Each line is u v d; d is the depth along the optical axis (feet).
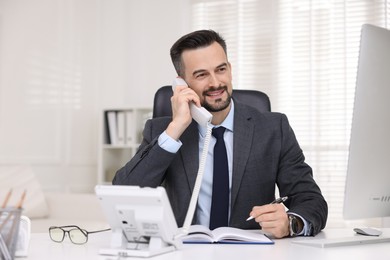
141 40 14.37
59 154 13.29
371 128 3.98
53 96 13.16
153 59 14.23
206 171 5.54
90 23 14.32
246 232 4.27
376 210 4.09
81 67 13.98
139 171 5.02
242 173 5.49
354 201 4.00
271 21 13.35
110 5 14.64
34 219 10.55
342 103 12.53
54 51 13.23
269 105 6.56
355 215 4.03
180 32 14.02
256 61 13.44
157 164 4.99
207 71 5.41
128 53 14.44
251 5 13.56
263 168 5.60
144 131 6.03
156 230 3.48
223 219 5.40
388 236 4.33
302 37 13.02
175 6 14.08
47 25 13.08
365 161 3.98
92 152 14.26
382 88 4.02
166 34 14.14
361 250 3.70
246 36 13.57
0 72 11.87
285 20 13.21
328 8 12.81
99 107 14.46
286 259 3.26
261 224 4.41
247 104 6.48
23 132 12.35
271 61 13.30
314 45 12.89
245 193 5.49
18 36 12.34
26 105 12.46
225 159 5.50
